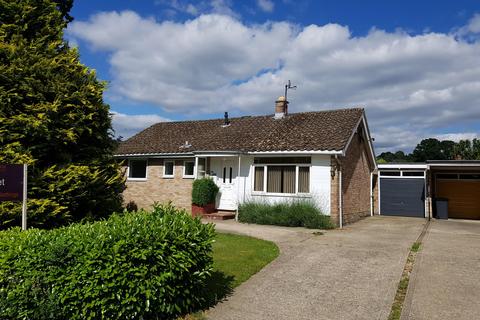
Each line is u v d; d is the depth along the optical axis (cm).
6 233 548
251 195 1772
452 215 2216
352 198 1836
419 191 2248
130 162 2275
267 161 1756
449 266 842
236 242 1105
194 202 1869
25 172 638
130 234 529
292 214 1530
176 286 557
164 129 2559
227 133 2117
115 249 501
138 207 2183
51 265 489
